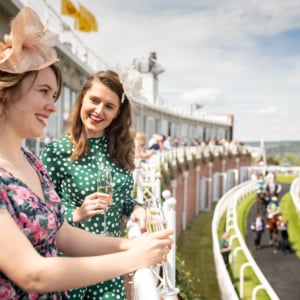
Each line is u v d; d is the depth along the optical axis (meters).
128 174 3.10
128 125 3.07
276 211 25.98
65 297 2.01
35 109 1.70
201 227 28.91
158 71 39.72
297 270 21.00
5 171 1.61
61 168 2.89
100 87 2.79
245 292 15.23
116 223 3.09
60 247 2.05
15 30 1.59
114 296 2.67
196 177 33.44
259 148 71.31
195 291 16.75
